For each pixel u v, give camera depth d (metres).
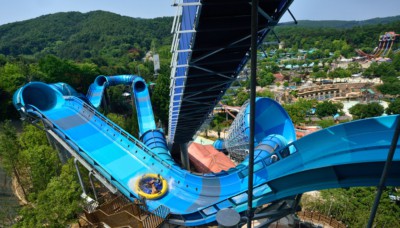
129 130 64.94
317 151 20.06
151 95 102.44
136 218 27.75
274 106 47.47
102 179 35.53
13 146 40.91
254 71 10.94
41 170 39.00
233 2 18.97
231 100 133.38
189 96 32.97
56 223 29.09
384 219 37.53
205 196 31.59
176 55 23.36
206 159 62.03
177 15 20.80
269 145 39.19
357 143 17.66
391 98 165.12
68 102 50.94
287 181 22.30
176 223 28.48
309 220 38.66
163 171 37.34
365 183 18.78
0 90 69.69
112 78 77.00
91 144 41.19
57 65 96.31
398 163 17.09
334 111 132.75
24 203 39.91
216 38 23.42
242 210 25.03
